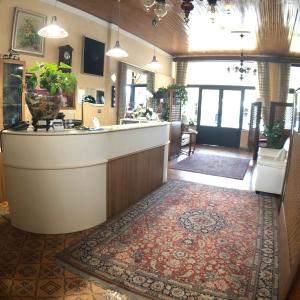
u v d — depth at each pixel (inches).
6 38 153.2
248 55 321.1
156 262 93.5
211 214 135.9
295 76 325.4
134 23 222.8
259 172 169.8
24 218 110.6
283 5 163.2
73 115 197.6
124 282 82.9
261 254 101.0
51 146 102.1
